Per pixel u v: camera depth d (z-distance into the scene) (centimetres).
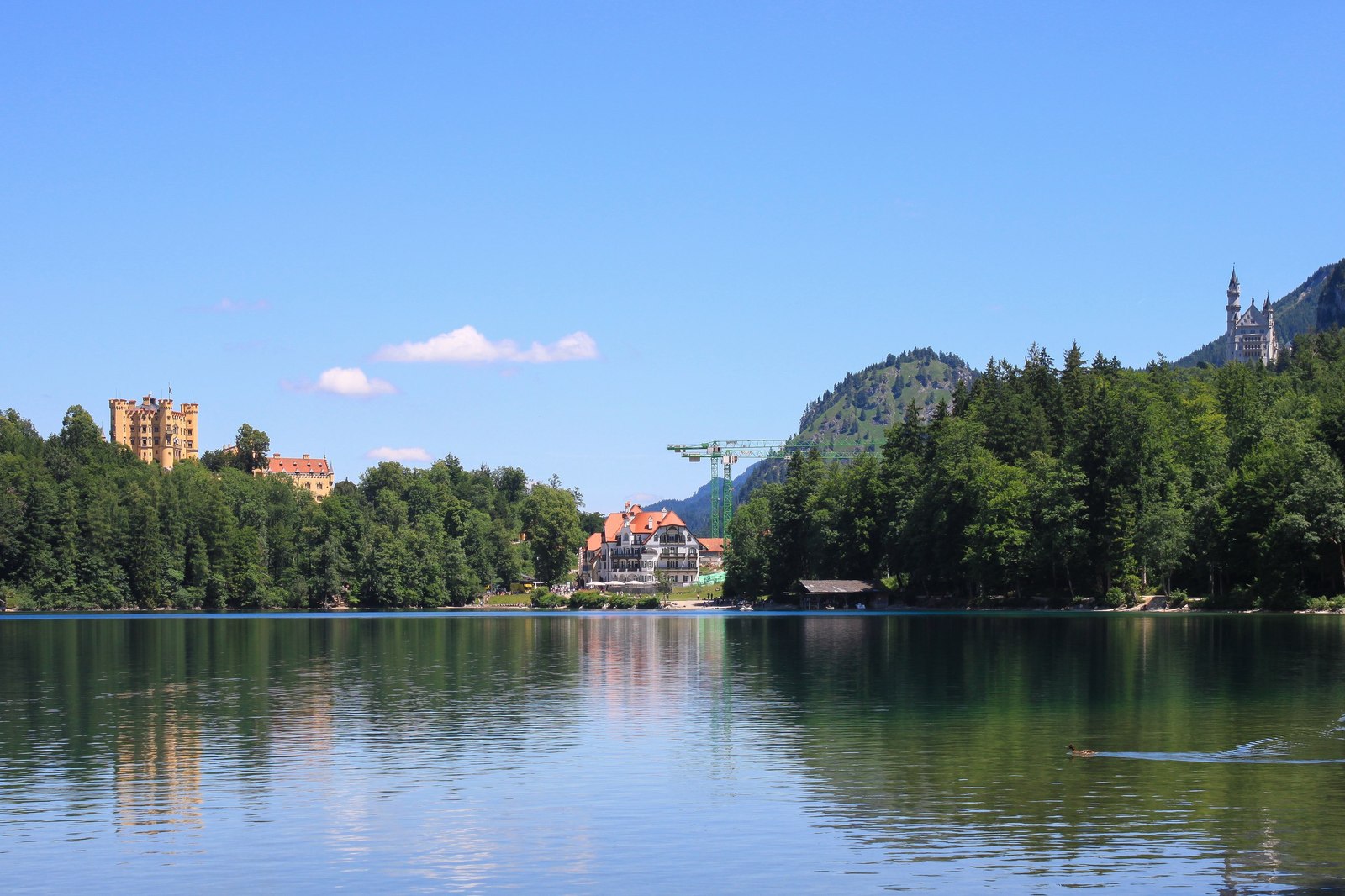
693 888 2808
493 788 3788
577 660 8356
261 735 4816
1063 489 13888
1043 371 18062
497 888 2816
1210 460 14088
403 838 3225
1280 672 6688
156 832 3297
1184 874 2848
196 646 10112
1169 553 13025
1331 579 12312
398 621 15662
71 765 4178
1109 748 4341
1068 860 2962
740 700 5816
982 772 3944
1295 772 3897
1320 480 11912
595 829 3303
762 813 3453
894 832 3231
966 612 14612
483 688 6488
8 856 3075
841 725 4962
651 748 4459
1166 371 17225
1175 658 7538
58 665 8050
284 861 3036
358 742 4628
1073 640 9225
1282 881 2797
